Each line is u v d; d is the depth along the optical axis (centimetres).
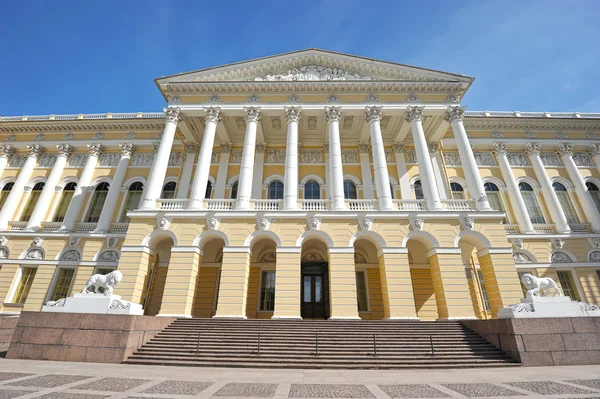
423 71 2170
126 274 1650
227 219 1770
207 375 812
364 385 703
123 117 2694
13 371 793
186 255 1683
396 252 1681
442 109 2095
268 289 2114
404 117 2153
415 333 1286
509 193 2323
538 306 1116
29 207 2467
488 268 1691
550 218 2283
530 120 2505
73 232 2266
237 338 1210
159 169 1923
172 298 1594
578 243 2155
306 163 2423
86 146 2623
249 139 1992
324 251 2147
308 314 2089
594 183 2445
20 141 2659
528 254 2128
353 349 1118
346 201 1852
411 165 2395
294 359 1033
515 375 834
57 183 2500
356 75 2266
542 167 2409
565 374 835
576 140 2534
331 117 2050
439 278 1648
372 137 1998
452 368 985
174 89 2150
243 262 1669
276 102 2130
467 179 1911
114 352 1023
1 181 2556
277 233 1728
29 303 2080
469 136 2509
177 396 578
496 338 1145
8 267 2191
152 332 1223
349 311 1564
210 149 1989
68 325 1067
